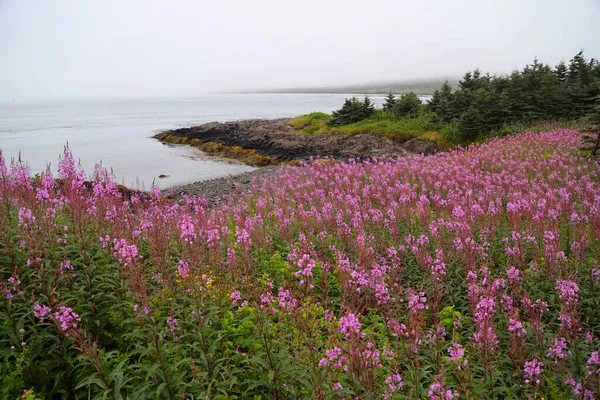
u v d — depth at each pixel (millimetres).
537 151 21531
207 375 4508
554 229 9078
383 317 6453
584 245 8016
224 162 42656
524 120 35188
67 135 73188
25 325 5047
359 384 4359
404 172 19828
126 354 4809
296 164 37688
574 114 34625
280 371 4535
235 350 5238
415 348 5059
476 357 5688
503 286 7031
